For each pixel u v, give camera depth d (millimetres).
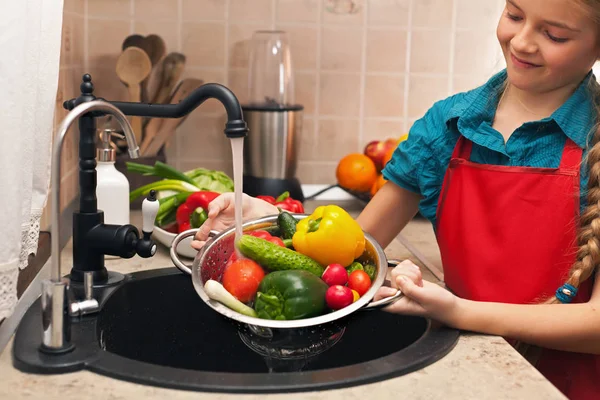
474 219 1212
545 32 1078
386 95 2033
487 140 1215
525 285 1180
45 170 1079
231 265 1052
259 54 1876
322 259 1089
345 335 1101
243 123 978
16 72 845
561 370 1161
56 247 829
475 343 950
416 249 1531
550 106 1205
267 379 797
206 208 1375
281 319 996
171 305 1167
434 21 2010
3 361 848
